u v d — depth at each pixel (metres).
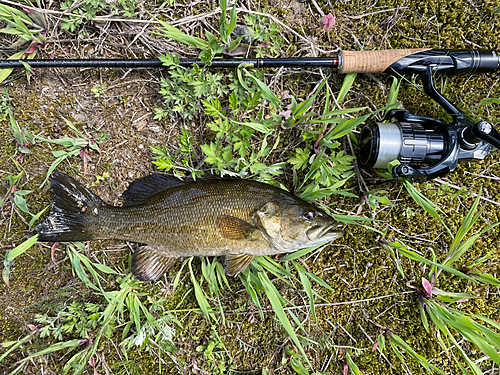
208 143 0.45
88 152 0.44
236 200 0.40
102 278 0.44
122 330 0.45
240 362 0.45
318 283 0.46
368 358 0.45
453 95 0.45
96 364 0.45
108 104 0.44
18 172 0.44
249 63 0.41
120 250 0.45
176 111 0.44
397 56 0.41
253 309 0.45
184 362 0.45
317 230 0.40
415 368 0.45
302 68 0.45
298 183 0.45
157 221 0.41
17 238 0.44
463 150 0.39
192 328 0.45
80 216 0.41
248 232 0.40
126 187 0.45
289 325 0.41
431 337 0.45
